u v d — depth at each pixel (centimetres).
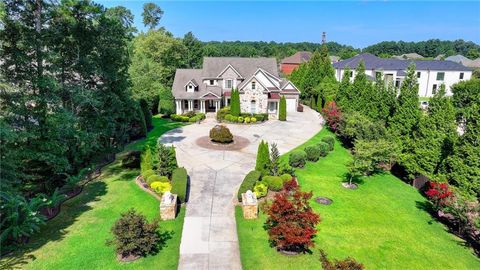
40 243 1356
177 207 1700
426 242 1475
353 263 1016
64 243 1360
